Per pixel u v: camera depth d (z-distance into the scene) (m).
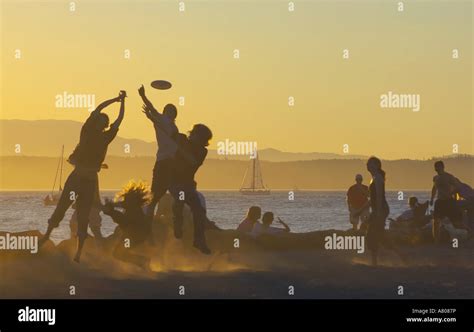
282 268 19.91
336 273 19.36
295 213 61.56
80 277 17.86
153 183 18.72
